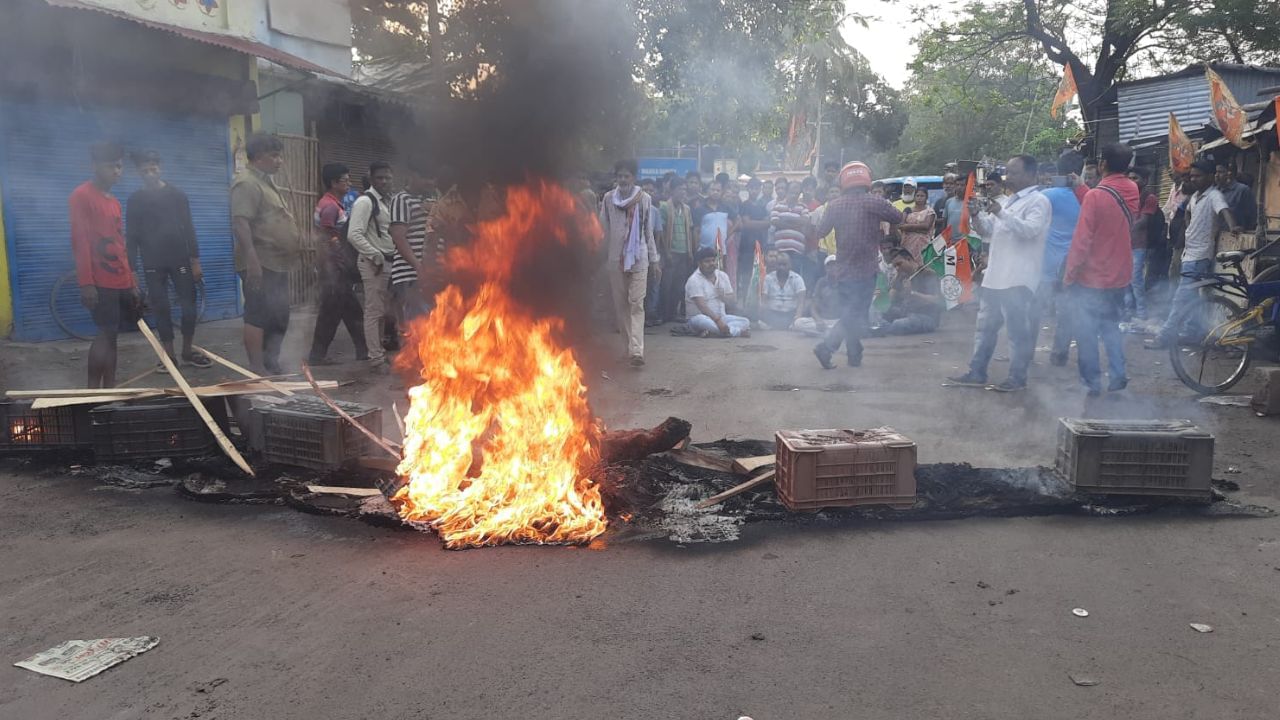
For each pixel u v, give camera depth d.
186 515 4.23
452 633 3.04
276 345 7.38
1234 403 6.71
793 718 2.53
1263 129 10.62
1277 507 4.30
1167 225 11.36
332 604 3.26
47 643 2.98
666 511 4.21
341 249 8.30
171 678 2.75
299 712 2.56
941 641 2.99
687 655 2.89
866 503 4.21
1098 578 3.50
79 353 9.10
